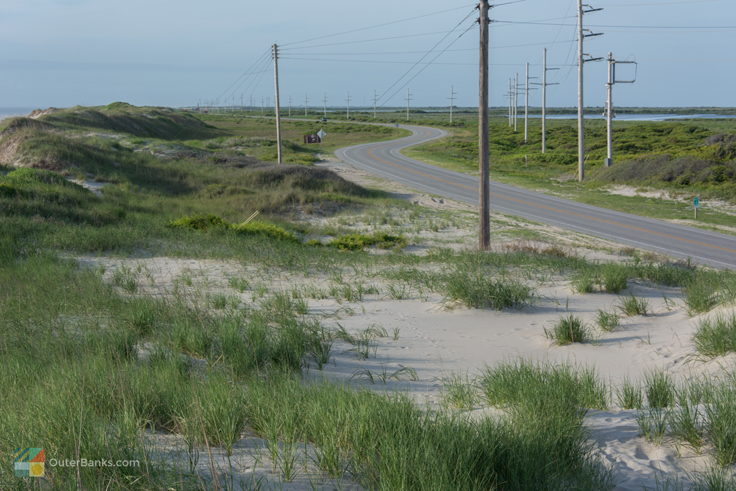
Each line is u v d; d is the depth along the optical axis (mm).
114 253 18047
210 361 7215
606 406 5957
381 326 10805
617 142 83500
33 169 29266
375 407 4379
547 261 18828
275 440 3965
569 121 183750
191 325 8961
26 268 13812
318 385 6227
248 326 9148
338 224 31828
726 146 48594
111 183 34969
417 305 12781
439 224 32062
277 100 55906
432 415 4703
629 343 9273
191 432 4105
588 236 29922
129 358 7000
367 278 16203
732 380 6082
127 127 82375
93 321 8961
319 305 12695
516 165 68375
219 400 4582
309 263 18125
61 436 3578
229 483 3201
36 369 6160
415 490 3074
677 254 26062
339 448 3760
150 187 36250
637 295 13977
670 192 44031
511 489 3340
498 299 12312
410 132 133750
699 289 12258
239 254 18703
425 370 8039
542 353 9086
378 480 3309
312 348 8711
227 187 37625
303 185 41000
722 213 37375
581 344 9461
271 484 3277
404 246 25344
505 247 23375
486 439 3688
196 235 22094
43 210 22438
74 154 37250
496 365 8320
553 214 36938
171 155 48688
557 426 4164
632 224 33594
